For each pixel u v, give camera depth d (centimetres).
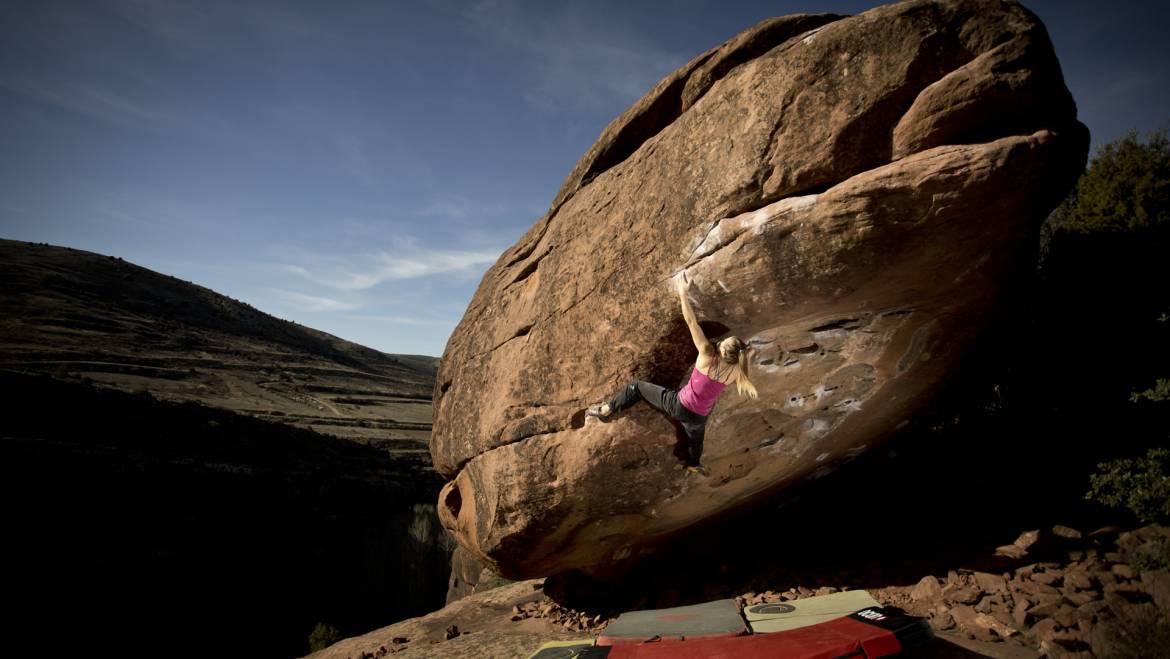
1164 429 667
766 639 397
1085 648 436
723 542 859
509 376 683
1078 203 945
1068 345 788
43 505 3744
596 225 610
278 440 6450
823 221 430
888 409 660
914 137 418
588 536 696
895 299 474
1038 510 658
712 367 486
